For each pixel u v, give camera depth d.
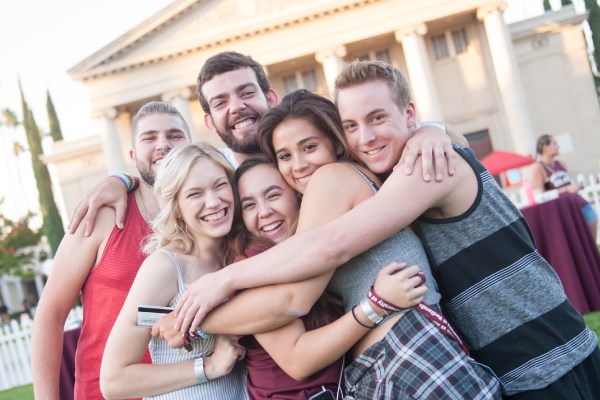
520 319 2.34
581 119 30.89
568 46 31.00
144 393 2.52
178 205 2.71
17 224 37.59
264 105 3.87
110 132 31.39
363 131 2.38
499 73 28.83
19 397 10.82
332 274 2.32
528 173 26.92
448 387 2.09
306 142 2.57
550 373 2.30
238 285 2.31
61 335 3.15
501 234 2.37
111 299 3.07
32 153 37.69
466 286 2.37
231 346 2.51
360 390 2.26
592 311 7.77
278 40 30.34
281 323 2.28
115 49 30.50
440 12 28.95
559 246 7.92
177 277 2.63
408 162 2.26
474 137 31.55
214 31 30.44
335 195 2.34
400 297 2.13
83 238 3.14
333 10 29.47
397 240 2.31
